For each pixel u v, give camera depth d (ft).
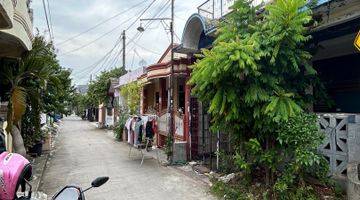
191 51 29.81
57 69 47.60
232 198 20.04
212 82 18.06
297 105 17.71
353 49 23.63
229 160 24.14
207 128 32.94
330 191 17.81
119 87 69.26
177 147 32.37
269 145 18.98
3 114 28.32
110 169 30.86
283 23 16.71
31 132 35.47
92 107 135.85
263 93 17.16
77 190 10.40
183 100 39.68
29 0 32.81
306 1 17.17
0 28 16.85
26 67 26.30
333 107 25.17
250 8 19.48
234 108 17.87
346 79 24.39
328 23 18.57
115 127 63.36
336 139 18.13
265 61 17.60
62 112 51.13
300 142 16.83
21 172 10.07
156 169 30.45
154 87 51.57
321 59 26.55
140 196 21.77
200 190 22.84
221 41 18.65
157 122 43.91
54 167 32.48
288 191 17.94
